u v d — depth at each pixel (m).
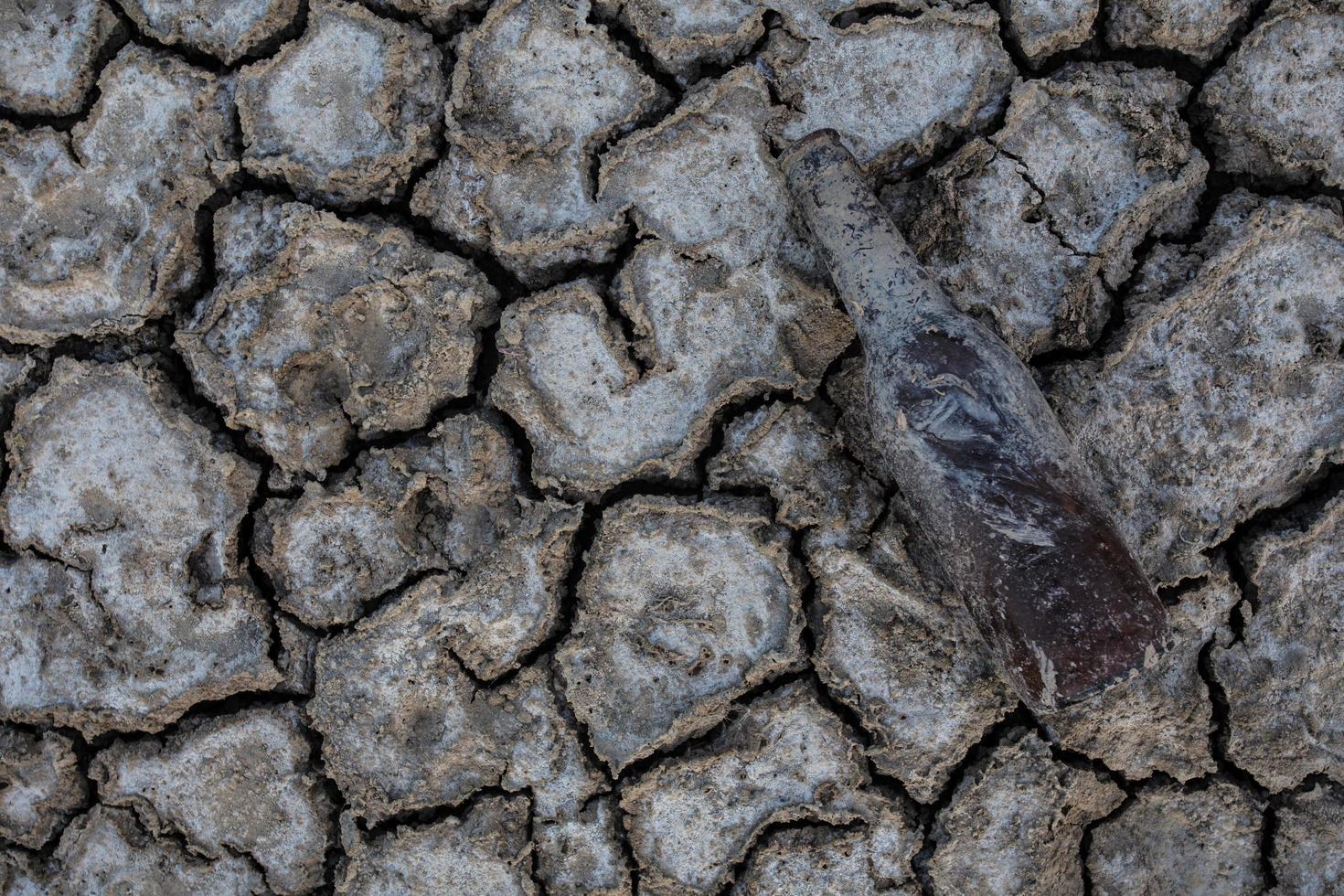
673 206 1.00
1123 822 1.02
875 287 0.95
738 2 0.99
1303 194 1.00
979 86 1.00
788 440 1.00
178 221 1.00
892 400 0.94
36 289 1.00
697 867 1.02
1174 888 1.03
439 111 1.00
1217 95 1.00
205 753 1.02
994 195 1.00
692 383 1.01
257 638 1.01
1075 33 1.00
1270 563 1.01
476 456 1.00
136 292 1.00
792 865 1.02
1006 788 1.01
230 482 1.00
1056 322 1.00
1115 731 1.01
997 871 1.01
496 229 1.00
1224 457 1.01
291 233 0.99
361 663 1.01
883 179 1.00
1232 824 1.02
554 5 0.99
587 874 1.02
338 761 1.01
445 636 1.01
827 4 0.99
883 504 1.00
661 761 1.01
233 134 1.00
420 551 1.01
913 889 1.02
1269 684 1.01
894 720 1.01
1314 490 1.02
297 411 1.00
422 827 1.01
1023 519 0.93
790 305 1.00
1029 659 0.94
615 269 1.00
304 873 1.02
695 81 1.00
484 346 1.01
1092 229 1.00
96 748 1.02
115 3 1.00
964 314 0.95
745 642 1.01
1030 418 0.94
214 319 1.00
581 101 1.00
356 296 1.00
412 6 0.99
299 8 1.00
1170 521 1.01
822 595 1.01
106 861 1.02
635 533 1.00
